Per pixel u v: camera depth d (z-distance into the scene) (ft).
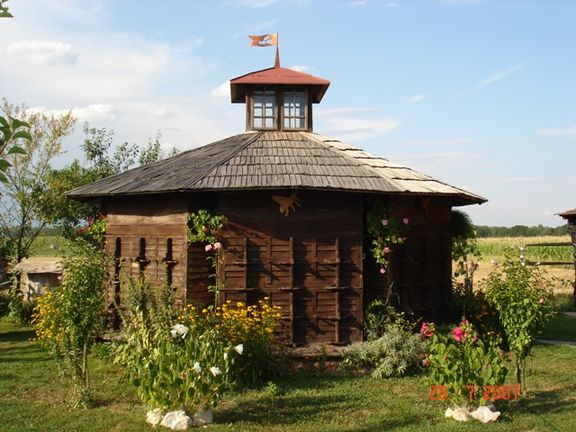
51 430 21.11
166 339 21.99
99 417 22.66
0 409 23.65
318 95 45.39
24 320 47.55
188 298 33.63
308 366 30.99
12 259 54.60
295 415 22.99
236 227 33.65
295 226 33.96
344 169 36.11
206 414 22.09
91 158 67.67
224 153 37.73
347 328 34.06
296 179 33.30
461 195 37.99
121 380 28.09
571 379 28.78
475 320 39.01
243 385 27.27
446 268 40.27
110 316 36.88
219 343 22.53
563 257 100.22
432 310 38.73
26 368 30.99
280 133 42.37
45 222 62.28
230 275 33.42
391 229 35.19
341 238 34.35
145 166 42.75
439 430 21.01
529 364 32.04
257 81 42.11
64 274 25.88
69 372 26.43
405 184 35.58
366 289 36.40
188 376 21.13
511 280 25.70
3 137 8.17
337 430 21.15
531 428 21.47
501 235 247.91
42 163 62.90
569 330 44.47
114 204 38.83
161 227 35.65
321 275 33.96
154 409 22.47
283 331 33.22
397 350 30.07
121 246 38.14
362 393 26.07
